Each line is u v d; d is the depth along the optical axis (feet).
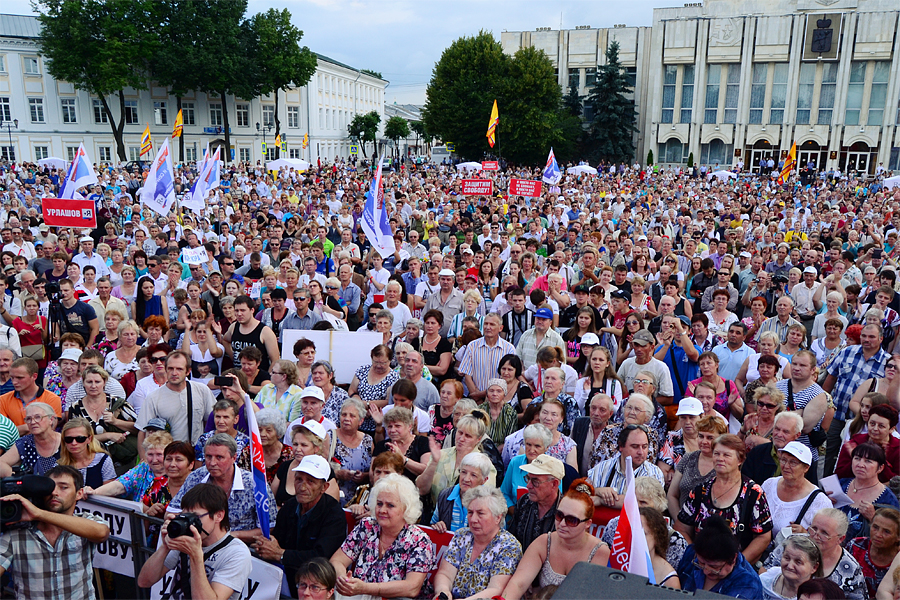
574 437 20.71
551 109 213.46
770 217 74.49
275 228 47.62
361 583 13.96
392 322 31.50
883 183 130.72
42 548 13.85
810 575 13.60
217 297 35.24
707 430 17.84
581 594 8.58
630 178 153.69
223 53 201.77
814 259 40.22
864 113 200.95
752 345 30.99
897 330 29.53
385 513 14.43
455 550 14.99
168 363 21.40
